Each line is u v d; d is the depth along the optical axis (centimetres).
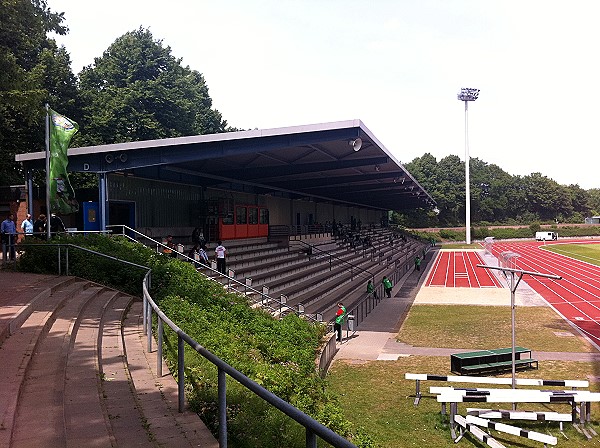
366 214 7838
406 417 1155
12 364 648
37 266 1533
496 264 5284
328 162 2423
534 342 1886
